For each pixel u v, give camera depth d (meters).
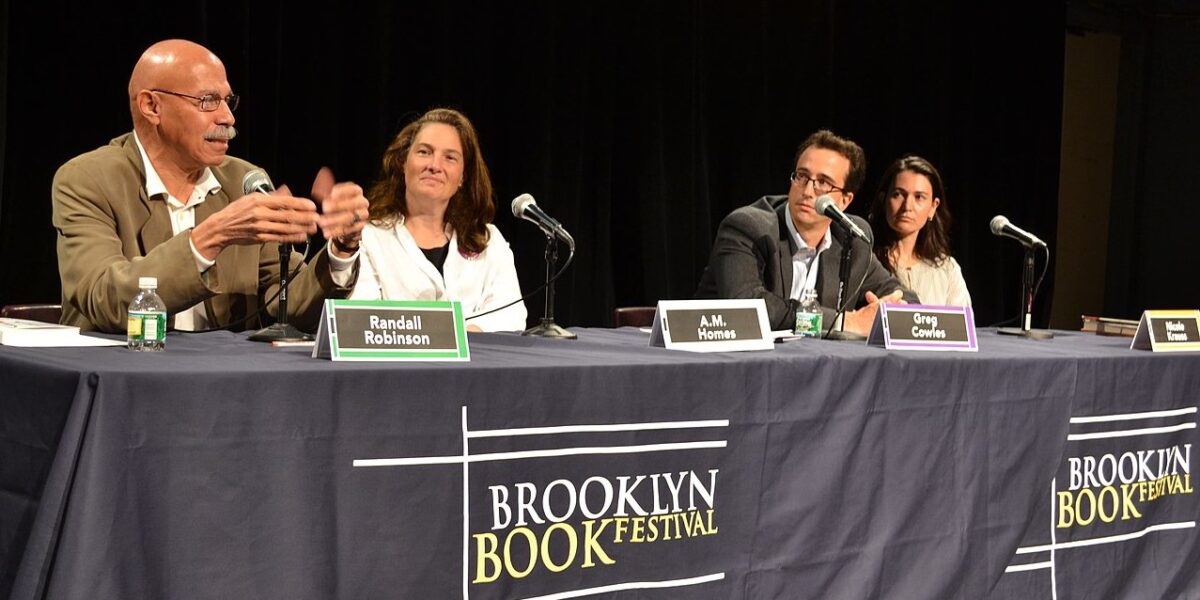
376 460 1.69
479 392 1.77
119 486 1.49
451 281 2.83
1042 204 6.06
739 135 4.94
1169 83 6.79
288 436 1.62
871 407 2.20
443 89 4.10
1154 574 2.63
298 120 3.82
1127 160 6.86
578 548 1.88
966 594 2.31
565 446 1.86
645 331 2.76
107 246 2.26
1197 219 6.74
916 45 5.46
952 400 2.30
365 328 1.79
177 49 2.41
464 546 1.77
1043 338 3.07
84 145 3.40
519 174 4.30
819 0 5.13
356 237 2.18
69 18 3.37
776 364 2.09
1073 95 6.64
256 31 3.71
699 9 4.81
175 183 2.47
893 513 2.22
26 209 3.35
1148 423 2.61
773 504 2.09
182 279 2.00
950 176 5.65
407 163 2.79
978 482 2.33
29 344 1.85
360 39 3.95
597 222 4.53
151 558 1.52
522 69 4.29
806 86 5.12
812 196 3.15
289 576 1.62
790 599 2.10
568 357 1.99
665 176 4.67
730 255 3.14
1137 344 2.73
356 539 1.67
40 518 1.45
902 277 3.69
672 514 1.97
